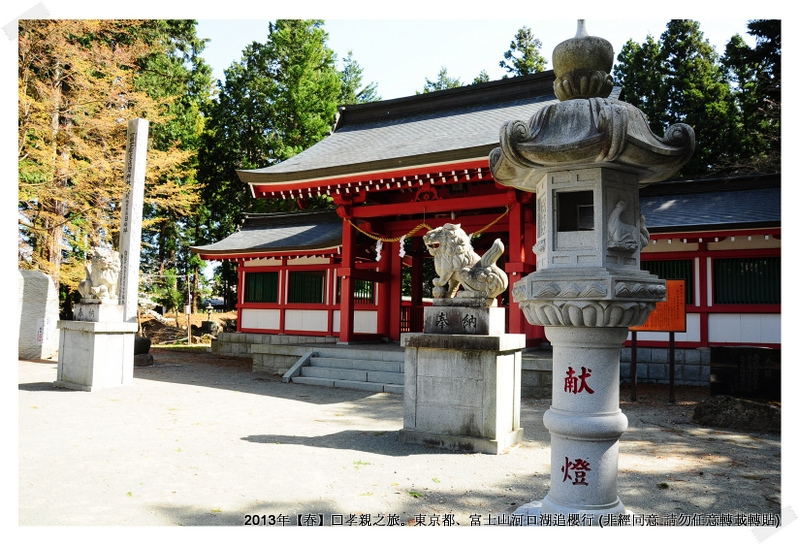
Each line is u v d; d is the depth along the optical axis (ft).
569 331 13.80
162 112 77.51
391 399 36.63
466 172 41.96
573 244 13.93
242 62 105.40
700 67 88.38
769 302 41.91
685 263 44.88
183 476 19.47
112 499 17.08
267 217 74.95
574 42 14.32
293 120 98.53
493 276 23.90
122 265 44.86
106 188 61.11
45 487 18.12
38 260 60.54
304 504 16.94
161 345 85.66
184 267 116.26
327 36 102.68
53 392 36.52
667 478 19.95
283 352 48.21
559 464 14.01
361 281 60.03
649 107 90.43
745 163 50.47
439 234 24.66
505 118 49.98
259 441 24.61
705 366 43.29
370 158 47.42
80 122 61.36
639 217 14.46
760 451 23.73
